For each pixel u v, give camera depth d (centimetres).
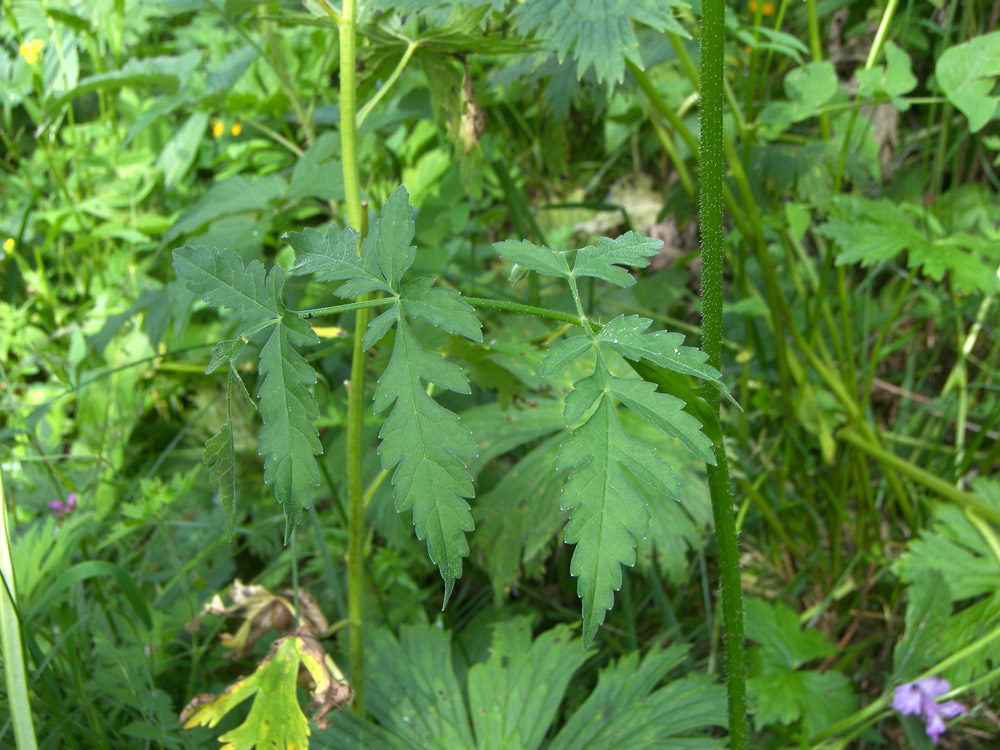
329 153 189
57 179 254
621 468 70
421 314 75
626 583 184
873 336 239
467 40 120
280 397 75
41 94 228
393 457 73
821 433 196
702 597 197
